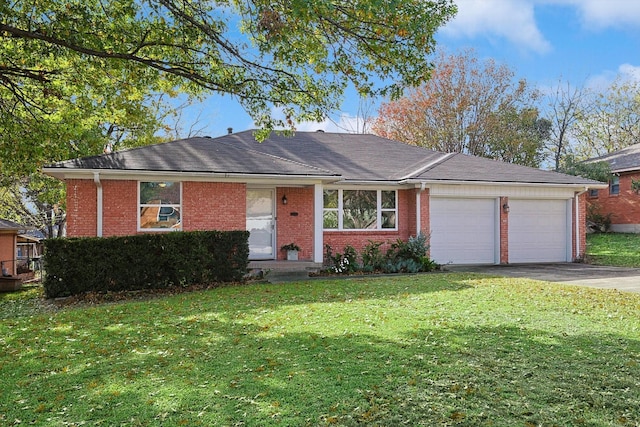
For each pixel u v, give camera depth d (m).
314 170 14.55
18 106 12.38
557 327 6.41
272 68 9.02
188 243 11.98
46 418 3.85
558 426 3.49
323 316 7.42
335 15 7.16
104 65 9.42
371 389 4.21
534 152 34.56
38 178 22.05
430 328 6.41
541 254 17.31
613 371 4.60
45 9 8.16
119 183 13.35
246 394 4.18
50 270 11.10
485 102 35.47
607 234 24.52
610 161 27.30
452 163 17.64
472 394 4.06
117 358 5.53
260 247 15.61
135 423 3.68
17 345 6.33
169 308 8.73
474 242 16.72
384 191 16.58
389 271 14.33
